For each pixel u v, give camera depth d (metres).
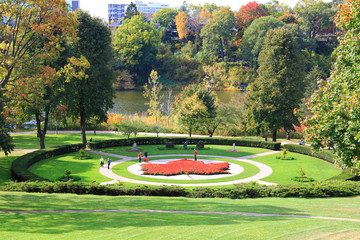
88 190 24.25
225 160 43.47
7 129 31.22
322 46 126.62
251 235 11.16
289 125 54.00
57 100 43.25
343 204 18.00
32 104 29.77
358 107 16.80
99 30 51.31
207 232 11.67
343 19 21.06
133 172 35.78
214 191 23.70
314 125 19.53
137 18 139.12
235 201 20.62
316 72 77.75
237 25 144.12
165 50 144.25
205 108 57.50
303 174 32.97
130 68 131.62
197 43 148.00
